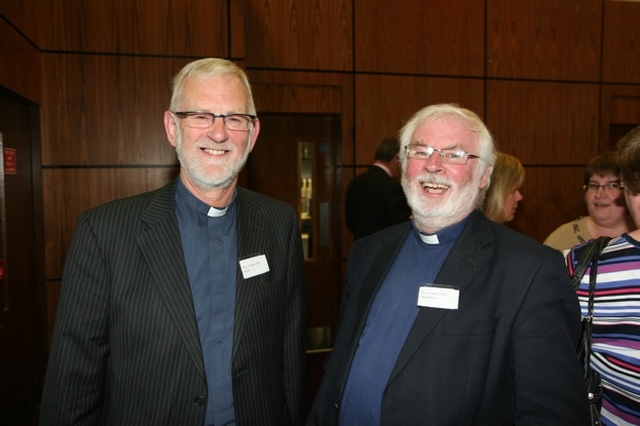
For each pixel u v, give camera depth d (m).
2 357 2.79
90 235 1.37
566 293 1.18
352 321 1.47
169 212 1.44
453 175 1.33
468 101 4.50
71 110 3.41
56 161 3.41
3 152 2.85
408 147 1.42
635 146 1.25
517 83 4.60
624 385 1.17
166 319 1.33
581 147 4.79
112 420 1.34
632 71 4.86
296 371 1.62
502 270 1.23
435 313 1.23
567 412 1.11
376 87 4.32
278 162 4.38
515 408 1.17
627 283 1.18
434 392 1.17
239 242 1.48
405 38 4.34
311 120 4.41
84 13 3.39
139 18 3.45
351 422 1.32
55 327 1.35
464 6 4.43
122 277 1.34
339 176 4.37
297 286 1.64
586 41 4.72
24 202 3.20
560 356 1.13
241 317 1.41
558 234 2.41
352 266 1.61
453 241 1.38
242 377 1.39
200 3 3.50
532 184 4.69
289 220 1.66
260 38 4.09
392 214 3.54
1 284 2.80
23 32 2.99
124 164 3.49
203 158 1.38
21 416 3.04
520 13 4.55
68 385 1.30
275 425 1.49
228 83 1.40
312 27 4.17
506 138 4.60
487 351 1.17
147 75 3.48
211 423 1.36
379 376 1.29
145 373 1.31
